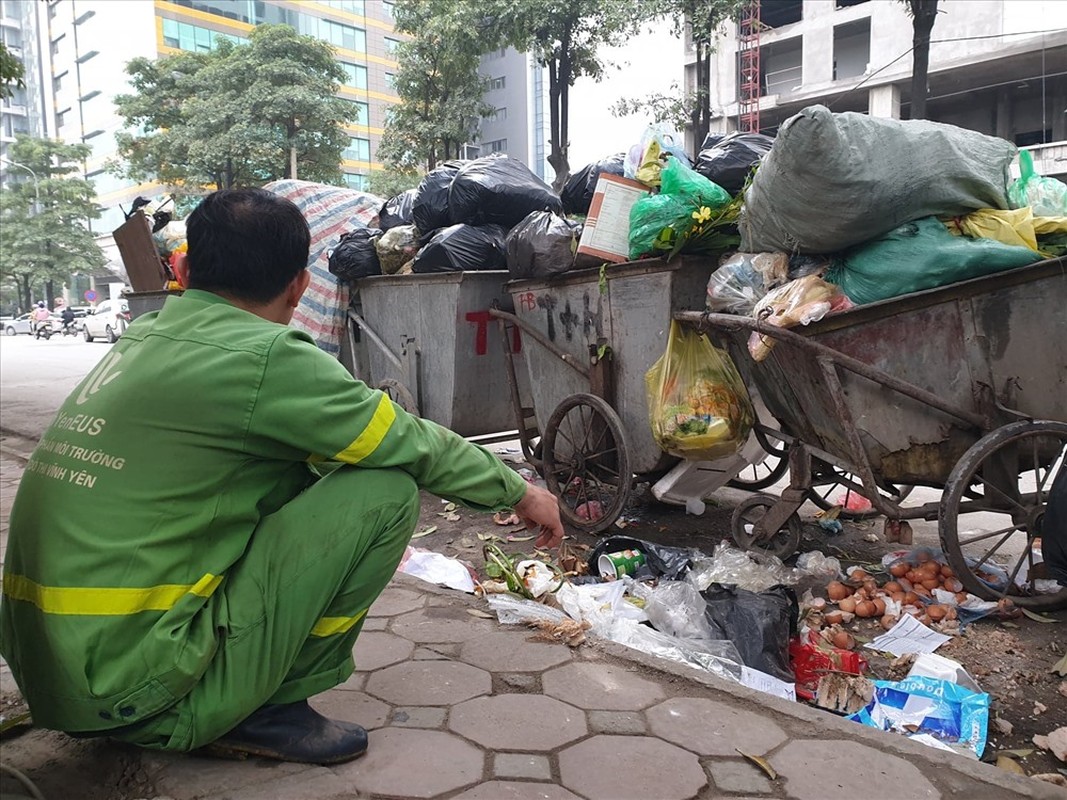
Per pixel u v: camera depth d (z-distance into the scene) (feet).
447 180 16.51
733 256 11.57
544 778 6.12
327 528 5.62
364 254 17.49
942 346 10.03
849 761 6.41
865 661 9.02
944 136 9.89
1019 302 9.76
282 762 6.20
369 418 5.55
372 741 6.62
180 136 87.35
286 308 5.97
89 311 114.42
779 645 8.75
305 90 80.38
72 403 5.59
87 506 5.19
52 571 5.20
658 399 12.09
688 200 11.76
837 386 10.18
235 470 5.41
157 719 5.45
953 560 9.98
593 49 53.93
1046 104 78.38
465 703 7.30
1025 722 8.00
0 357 63.67
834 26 83.30
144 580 5.17
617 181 12.94
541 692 7.54
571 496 14.57
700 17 48.24
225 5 153.07
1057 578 9.78
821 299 10.14
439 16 60.13
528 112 162.71
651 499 14.94
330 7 160.56
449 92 65.62
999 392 10.05
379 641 8.71
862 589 10.85
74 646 5.12
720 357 12.27
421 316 16.20
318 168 87.35
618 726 6.91
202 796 5.81
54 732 6.98
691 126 56.44
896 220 9.82
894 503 10.49
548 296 14.21
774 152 9.69
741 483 14.56
